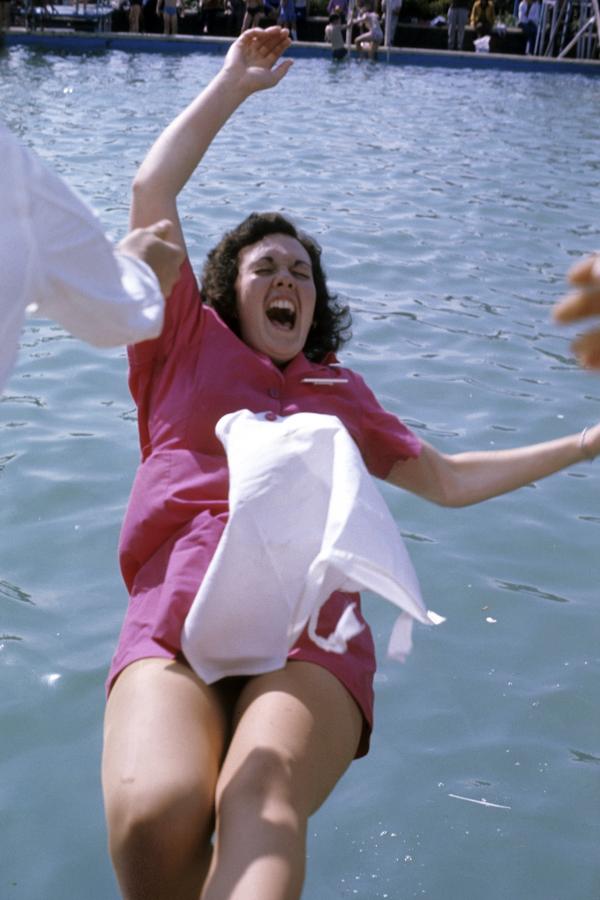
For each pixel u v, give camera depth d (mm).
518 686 4996
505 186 15891
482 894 3945
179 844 3164
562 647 5281
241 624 3527
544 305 10383
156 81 26219
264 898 2904
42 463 6652
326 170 16266
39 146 16906
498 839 4176
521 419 7750
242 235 4434
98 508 6195
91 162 15836
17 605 5328
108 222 12352
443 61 34875
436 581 5727
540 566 5949
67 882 3922
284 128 20000
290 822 3109
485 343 9203
